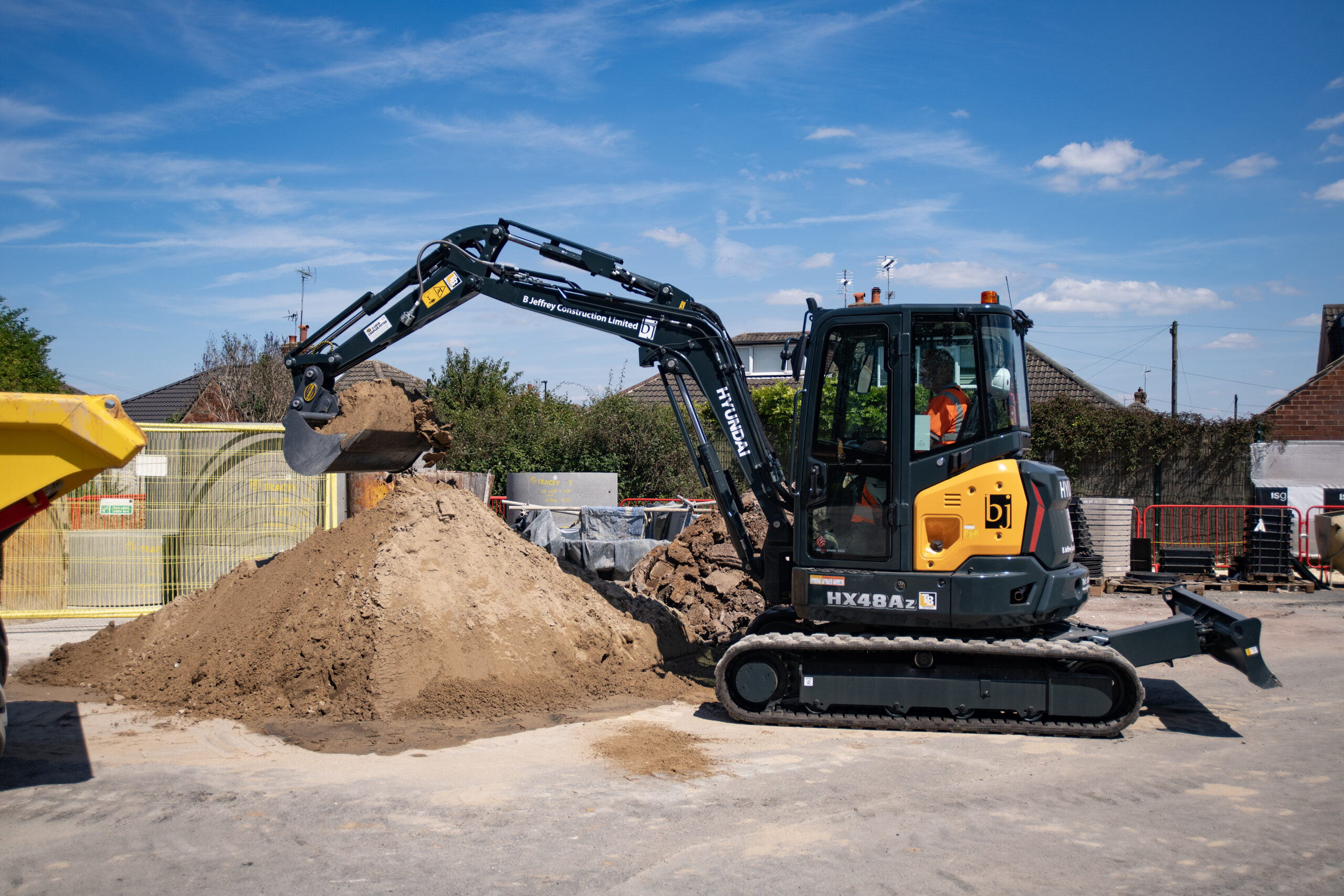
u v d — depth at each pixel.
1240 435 17.92
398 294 7.83
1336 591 13.49
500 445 19.88
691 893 3.63
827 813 4.54
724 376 7.18
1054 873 3.86
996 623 6.09
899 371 6.24
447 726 6.01
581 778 5.03
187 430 10.70
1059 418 18.94
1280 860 4.02
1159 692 7.33
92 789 4.79
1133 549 14.14
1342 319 24.84
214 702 6.36
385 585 6.56
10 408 4.27
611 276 7.46
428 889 3.64
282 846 4.06
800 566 6.47
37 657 8.16
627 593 8.57
